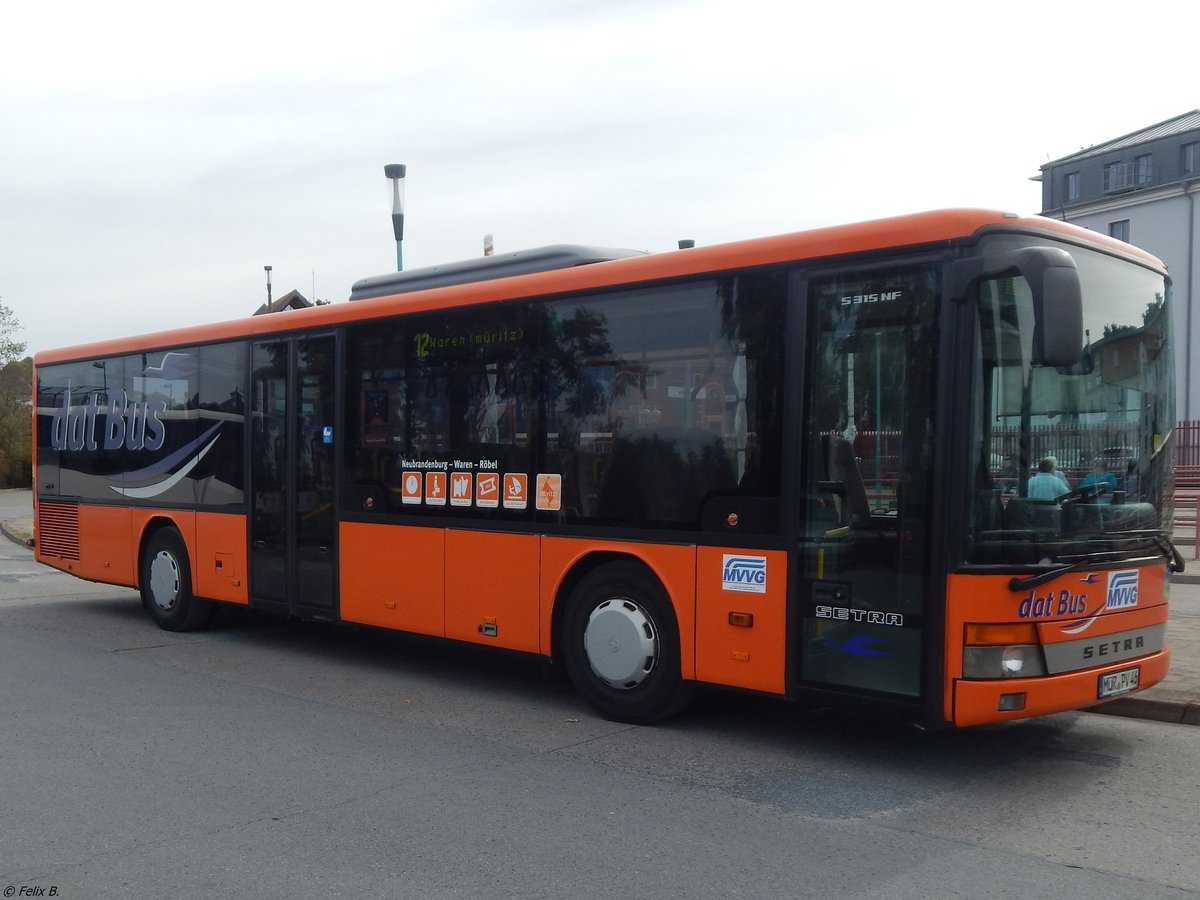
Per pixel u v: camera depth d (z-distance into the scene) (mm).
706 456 6613
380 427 8680
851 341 6027
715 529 6543
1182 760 6312
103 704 7738
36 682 8523
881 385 5883
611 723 7199
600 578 7199
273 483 9680
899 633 5750
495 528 7785
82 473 12203
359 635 10883
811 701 6102
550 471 7457
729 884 4438
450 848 4844
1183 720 7109
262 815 5293
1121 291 6371
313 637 10758
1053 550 5676
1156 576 6363
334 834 5020
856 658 5926
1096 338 6148
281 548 9594
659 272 6898
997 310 5656
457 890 4371
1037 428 5777
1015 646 5531
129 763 6199
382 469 8641
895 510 5789
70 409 12461
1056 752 6484
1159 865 4676
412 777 5945
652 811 5375
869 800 5562
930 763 6250
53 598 14055
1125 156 45156
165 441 10984
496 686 8422
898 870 4598
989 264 5520
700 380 6672
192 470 10625
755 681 6348
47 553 12859
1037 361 5648
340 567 8992
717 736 6844
